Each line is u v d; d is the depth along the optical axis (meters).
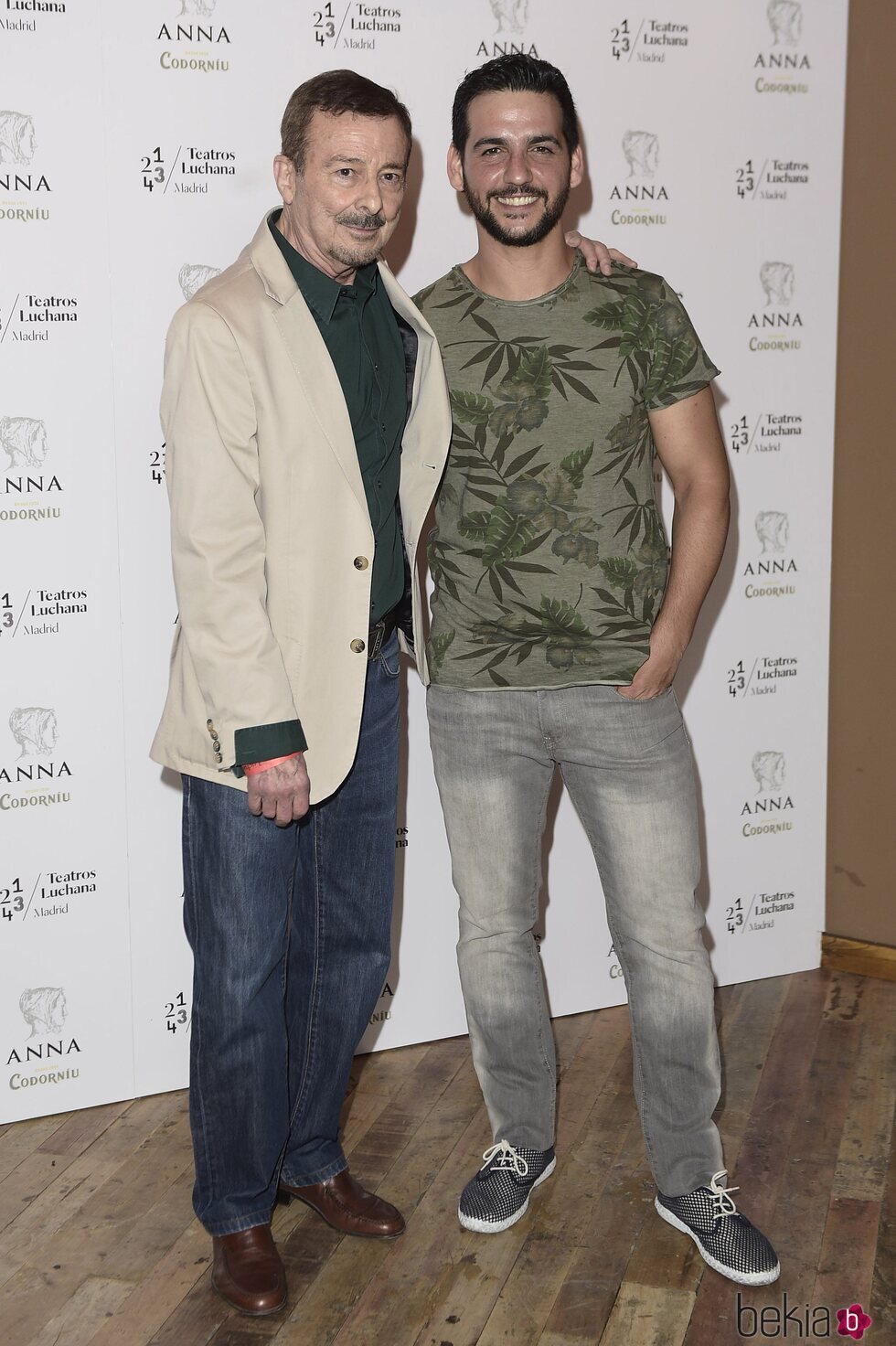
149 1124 2.51
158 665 2.46
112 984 2.54
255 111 2.34
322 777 1.96
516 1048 2.17
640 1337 1.93
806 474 2.88
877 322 2.86
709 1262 2.07
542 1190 2.29
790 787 3.00
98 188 2.27
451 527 2.08
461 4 2.44
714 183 2.68
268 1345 1.92
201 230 2.35
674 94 2.62
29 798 2.41
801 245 2.78
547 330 1.98
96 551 2.38
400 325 2.07
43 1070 2.52
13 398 2.28
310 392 1.86
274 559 1.90
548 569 2.01
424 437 2.01
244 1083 2.01
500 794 2.11
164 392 1.87
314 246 1.89
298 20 2.34
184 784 2.01
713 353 2.75
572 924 2.86
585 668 2.04
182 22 2.27
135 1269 2.09
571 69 2.53
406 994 2.76
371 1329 1.96
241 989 1.98
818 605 2.95
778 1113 2.50
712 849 2.95
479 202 1.96
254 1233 2.05
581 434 1.98
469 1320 1.97
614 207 2.61
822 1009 2.92
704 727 2.89
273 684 1.83
